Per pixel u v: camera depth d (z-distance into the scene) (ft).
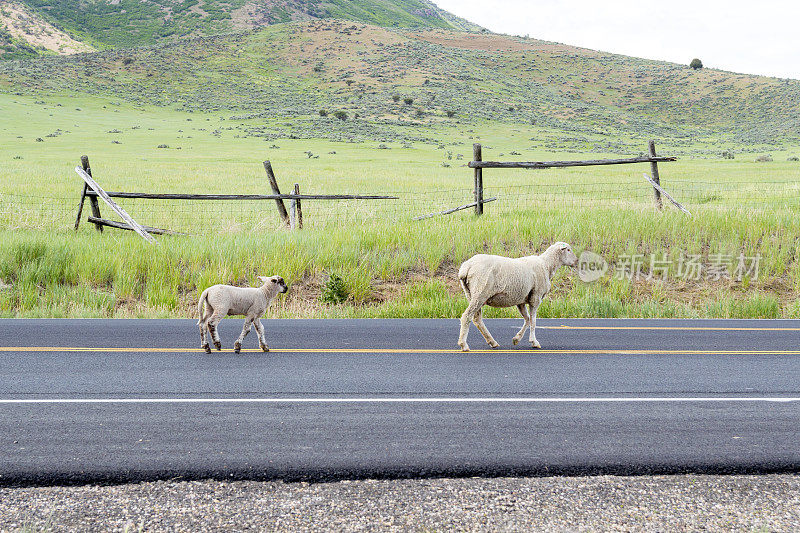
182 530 13.62
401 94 495.82
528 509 14.66
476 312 28.73
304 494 15.19
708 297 44.50
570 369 25.52
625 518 14.37
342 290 41.88
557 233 54.19
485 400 21.61
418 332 32.68
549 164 61.98
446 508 14.65
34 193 98.17
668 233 55.06
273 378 23.89
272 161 224.12
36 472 15.97
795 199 88.89
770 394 22.56
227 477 15.89
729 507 14.92
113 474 15.93
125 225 56.70
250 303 27.35
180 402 21.12
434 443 17.94
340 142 327.67
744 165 219.20
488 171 206.90
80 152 239.71
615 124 470.39
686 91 582.76
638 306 41.19
